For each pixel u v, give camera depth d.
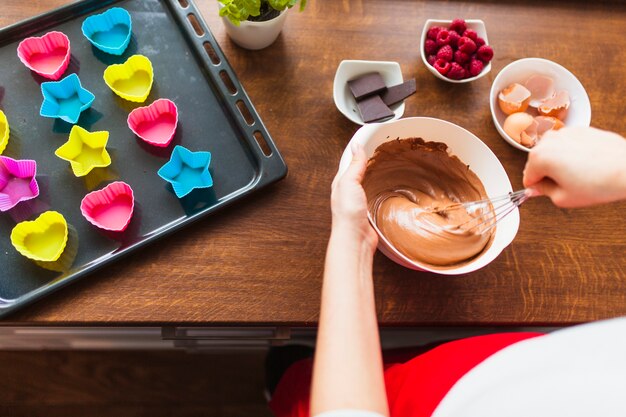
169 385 1.40
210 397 1.40
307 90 1.10
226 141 1.05
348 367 0.72
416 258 0.95
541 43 1.17
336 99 1.07
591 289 1.02
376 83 1.08
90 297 0.95
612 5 1.21
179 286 0.96
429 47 1.11
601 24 1.20
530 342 0.69
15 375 1.37
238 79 1.08
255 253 0.99
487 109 1.11
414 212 0.97
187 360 1.41
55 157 1.02
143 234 0.99
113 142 1.03
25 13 1.08
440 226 0.96
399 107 1.08
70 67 1.07
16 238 0.96
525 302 1.00
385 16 1.16
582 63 1.17
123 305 0.95
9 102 1.04
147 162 1.03
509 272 1.01
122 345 1.26
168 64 1.08
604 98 1.14
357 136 0.96
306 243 1.00
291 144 1.06
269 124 1.07
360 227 0.83
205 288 0.97
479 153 0.99
